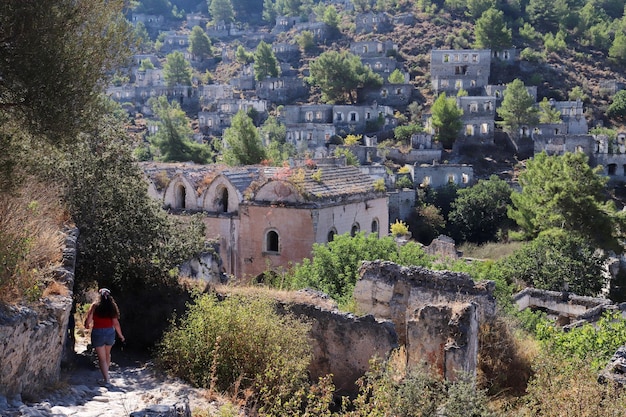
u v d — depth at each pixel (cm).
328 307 1903
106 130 2141
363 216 3788
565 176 4984
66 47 1516
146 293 2094
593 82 13462
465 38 15025
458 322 1644
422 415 1325
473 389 1377
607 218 4838
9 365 1159
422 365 1538
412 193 8400
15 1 1442
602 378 1452
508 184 8550
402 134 10700
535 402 1477
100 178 2072
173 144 8812
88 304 2256
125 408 1238
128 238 2081
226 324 1673
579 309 3697
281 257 3475
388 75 13638
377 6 17688
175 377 1642
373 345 1820
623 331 2028
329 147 9969
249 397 1541
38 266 1484
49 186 1967
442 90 12581
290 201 3466
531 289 3888
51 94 1480
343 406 1482
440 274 2109
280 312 1908
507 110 10819
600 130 11081
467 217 8019
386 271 2189
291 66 15575
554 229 4794
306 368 1823
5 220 1438
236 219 3594
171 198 3838
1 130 1526
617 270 4684
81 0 1552
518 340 2056
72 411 1176
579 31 15538
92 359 1762
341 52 15512
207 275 2867
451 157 10244
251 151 6494
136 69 16225
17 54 1454
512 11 16450
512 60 13712
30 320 1231
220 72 16912
